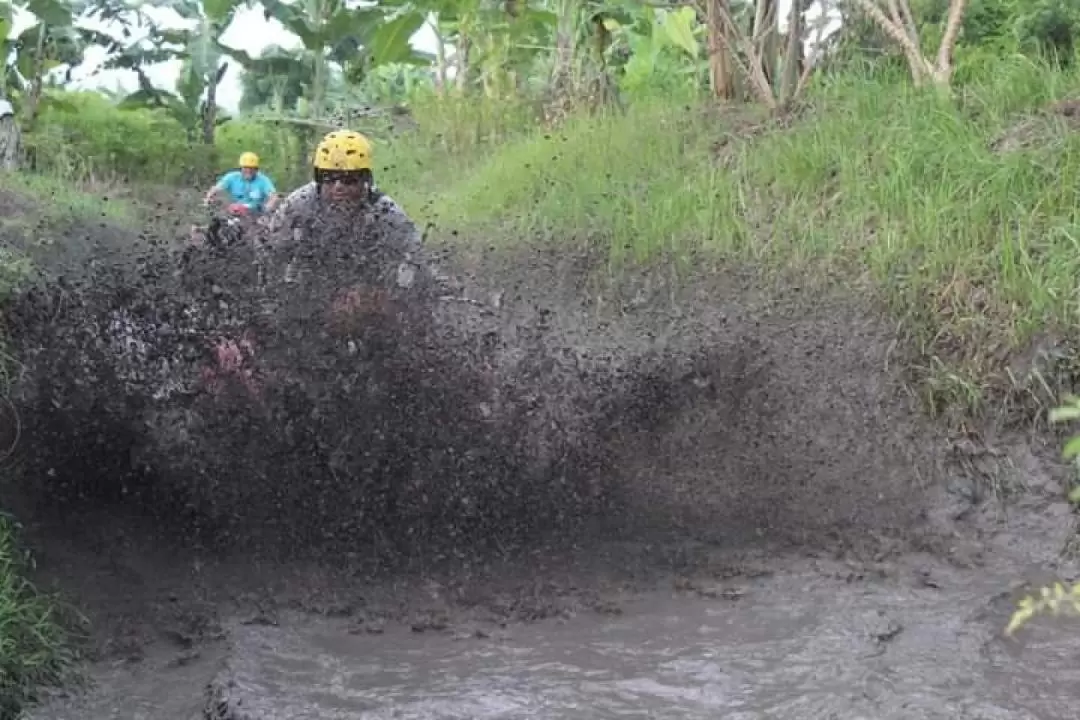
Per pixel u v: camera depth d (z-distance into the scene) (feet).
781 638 15.40
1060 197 23.79
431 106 55.52
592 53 48.52
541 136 43.45
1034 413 20.57
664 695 13.78
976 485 19.95
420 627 16.02
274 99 65.67
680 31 43.37
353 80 66.80
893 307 23.18
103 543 17.70
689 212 29.86
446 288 21.68
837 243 25.84
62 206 40.27
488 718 13.21
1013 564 18.11
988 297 22.38
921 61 31.07
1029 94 28.48
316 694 13.89
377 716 13.28
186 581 17.19
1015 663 14.48
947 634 15.38
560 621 16.25
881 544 18.76
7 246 25.32
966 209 24.45
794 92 35.40
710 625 15.97
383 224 21.35
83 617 15.70
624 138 37.29
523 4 45.11
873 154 28.60
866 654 14.75
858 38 36.65
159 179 62.69
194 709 13.62
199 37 64.08
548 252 30.55
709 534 19.01
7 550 15.99
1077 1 32.22
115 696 13.98
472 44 59.11
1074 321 21.02
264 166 63.00
